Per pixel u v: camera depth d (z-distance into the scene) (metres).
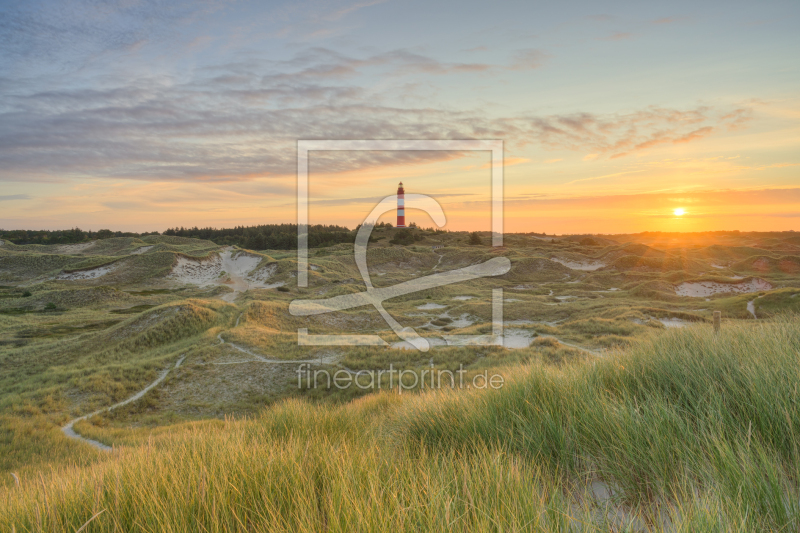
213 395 21.31
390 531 1.89
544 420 3.46
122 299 65.88
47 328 47.28
